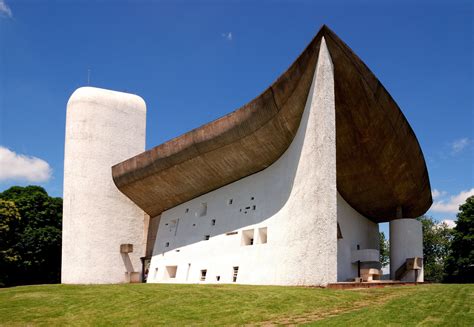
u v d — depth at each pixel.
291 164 19.42
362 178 22.33
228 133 21.27
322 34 16.92
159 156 25.62
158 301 14.20
